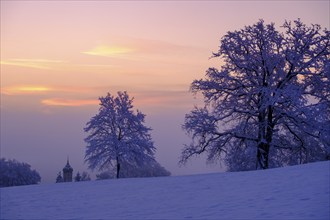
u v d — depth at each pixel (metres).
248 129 33.88
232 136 33.09
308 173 17.88
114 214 14.47
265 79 33.09
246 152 34.56
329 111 32.50
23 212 15.70
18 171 79.81
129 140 43.91
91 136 44.12
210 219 12.46
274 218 11.64
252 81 33.09
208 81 34.06
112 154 43.03
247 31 33.41
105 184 22.16
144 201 16.39
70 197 18.59
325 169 18.45
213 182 18.94
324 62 31.97
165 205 15.28
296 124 31.98
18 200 18.38
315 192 14.27
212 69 34.16
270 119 32.28
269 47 32.84
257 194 15.27
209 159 34.44
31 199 18.50
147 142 44.16
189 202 15.37
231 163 35.25
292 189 15.25
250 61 32.62
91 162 43.41
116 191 19.34
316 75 32.25
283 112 31.72
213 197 15.77
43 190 21.27
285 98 31.05
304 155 35.16
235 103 33.19
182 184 19.42
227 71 33.78
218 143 33.81
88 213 14.99
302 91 31.94
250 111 32.78
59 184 23.67
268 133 32.41
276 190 15.46
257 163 32.19
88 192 19.70
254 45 33.25
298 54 31.86
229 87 33.72
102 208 15.70
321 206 12.33
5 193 20.64
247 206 13.60
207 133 33.78
